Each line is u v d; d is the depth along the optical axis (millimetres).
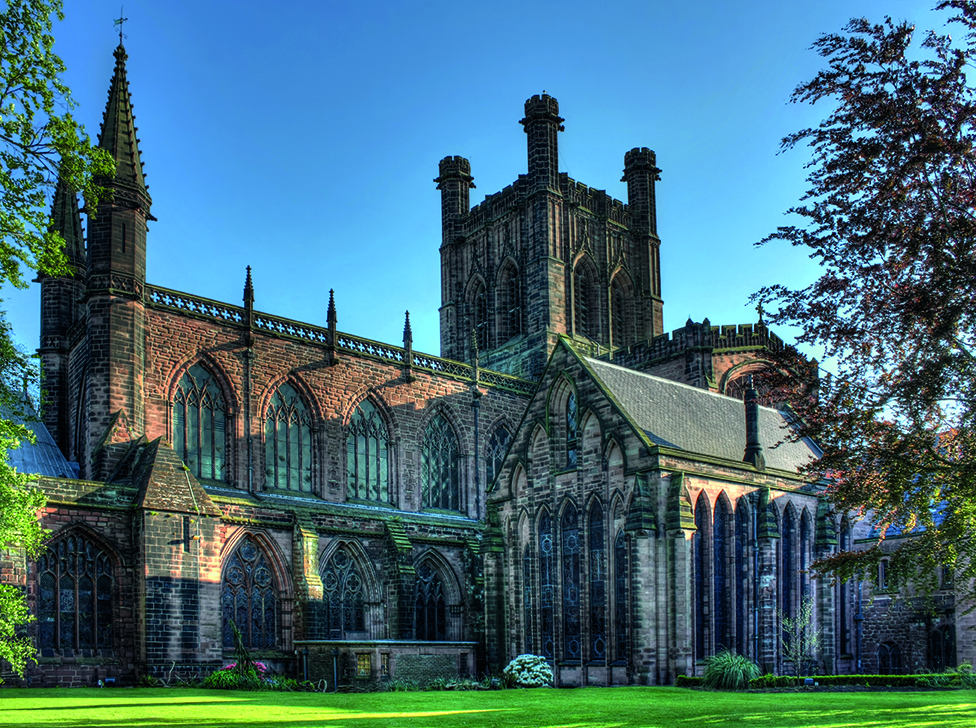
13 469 44531
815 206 29594
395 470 93625
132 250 77188
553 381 74688
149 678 62062
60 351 89875
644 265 131625
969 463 28594
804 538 74500
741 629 68312
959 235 27031
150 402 77250
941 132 27609
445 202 133000
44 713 36812
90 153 35062
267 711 39156
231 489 80500
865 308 29547
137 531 64438
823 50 29281
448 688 63906
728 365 103688
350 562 81000
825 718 35906
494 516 78000
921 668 71875
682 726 33688
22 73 33438
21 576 58656
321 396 88812
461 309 129625
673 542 63188
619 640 66688
